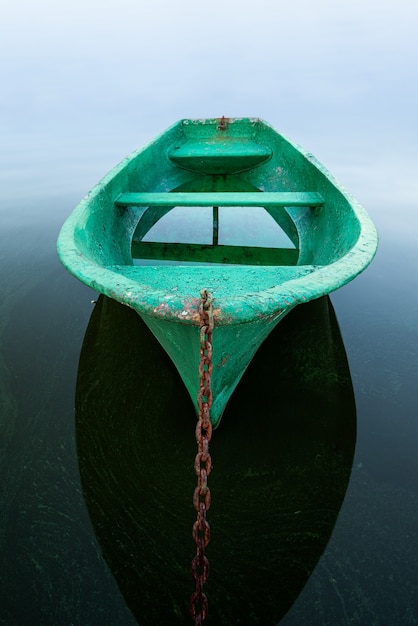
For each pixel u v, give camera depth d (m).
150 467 2.29
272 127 4.58
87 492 2.16
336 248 2.75
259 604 1.71
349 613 1.69
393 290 4.12
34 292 4.08
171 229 5.91
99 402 2.73
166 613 1.69
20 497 2.14
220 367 2.01
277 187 4.21
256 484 2.19
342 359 3.09
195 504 1.28
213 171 4.74
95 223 2.90
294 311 3.63
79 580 1.81
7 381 2.89
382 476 2.23
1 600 1.75
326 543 1.92
